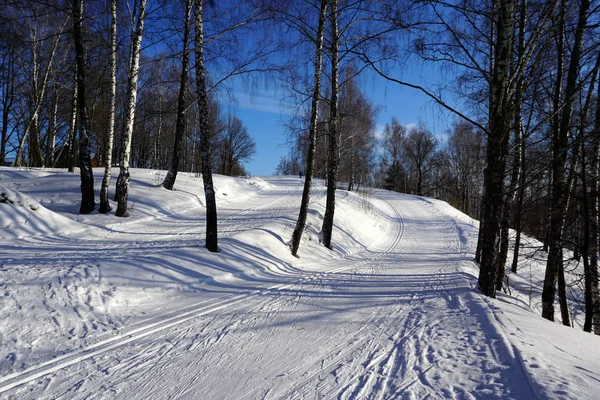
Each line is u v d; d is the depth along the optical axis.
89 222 11.13
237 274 7.69
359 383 3.42
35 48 19.06
